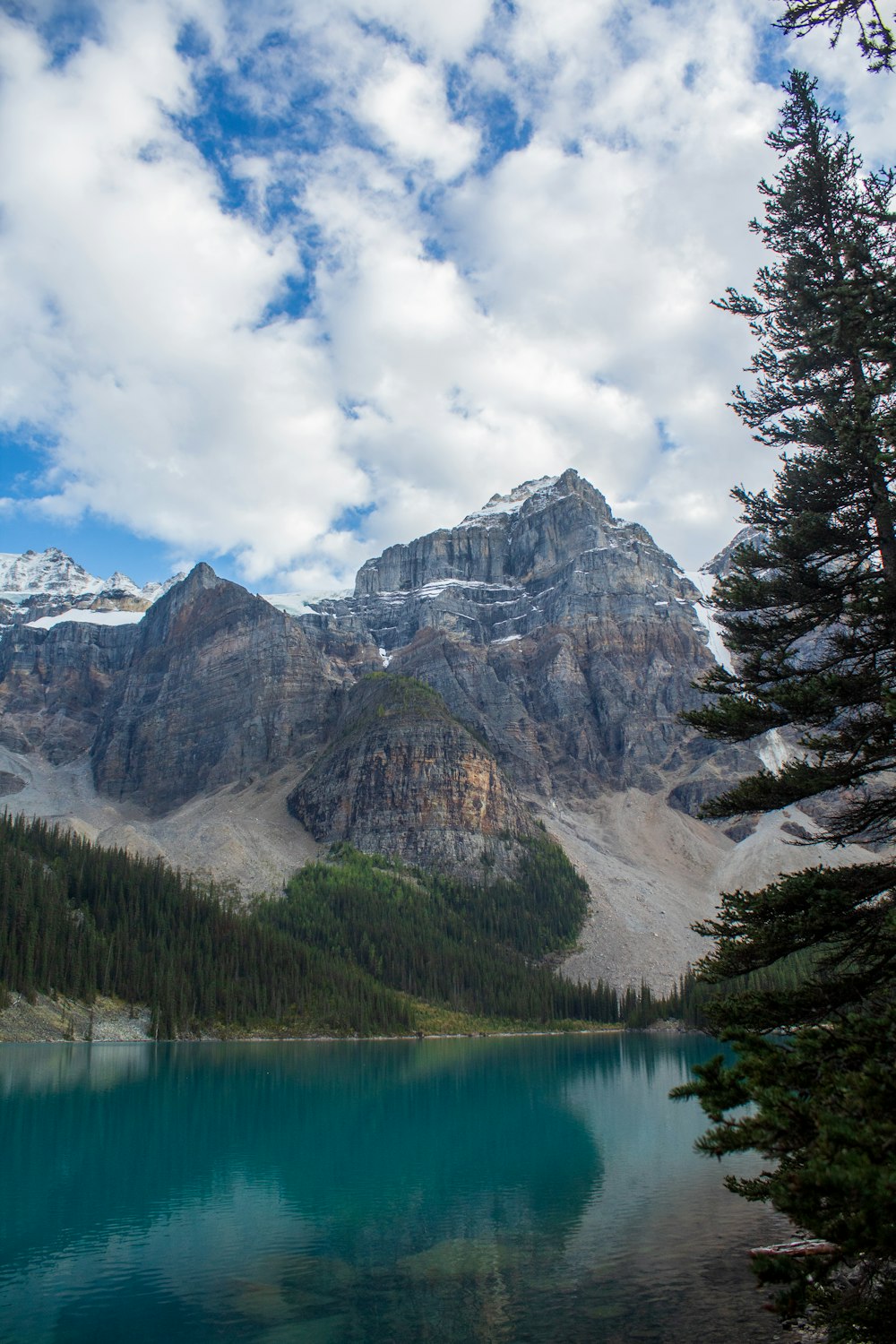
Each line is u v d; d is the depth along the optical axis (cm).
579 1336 3278
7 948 14538
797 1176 1215
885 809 2122
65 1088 9394
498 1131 7681
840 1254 1273
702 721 2259
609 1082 10931
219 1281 3950
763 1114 1372
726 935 2152
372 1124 7912
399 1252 4344
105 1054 12888
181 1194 5444
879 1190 1134
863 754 2025
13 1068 10775
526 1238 4541
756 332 2647
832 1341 1470
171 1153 6588
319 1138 7269
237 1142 7050
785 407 2627
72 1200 5300
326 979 18900
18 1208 5106
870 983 1912
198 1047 14850
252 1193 5503
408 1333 3356
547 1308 3575
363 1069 12238
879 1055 1498
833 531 2256
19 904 15312
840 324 2261
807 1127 1353
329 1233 4662
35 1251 4369
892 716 1788
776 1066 1518
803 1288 1310
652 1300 3622
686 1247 4341
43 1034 13650
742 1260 4125
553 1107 8925
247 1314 3578
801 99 2573
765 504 2470
